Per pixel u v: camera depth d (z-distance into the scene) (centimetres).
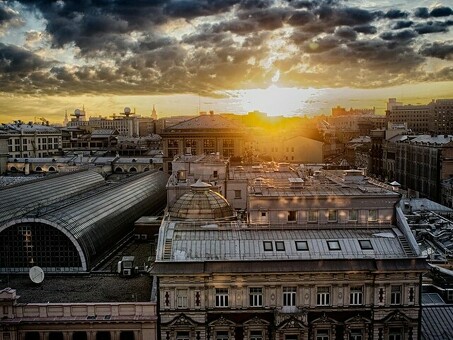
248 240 7825
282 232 8038
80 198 12281
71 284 8538
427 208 16950
